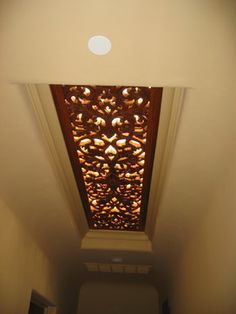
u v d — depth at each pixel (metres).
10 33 0.89
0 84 1.06
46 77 1.01
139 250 2.87
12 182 1.54
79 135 1.52
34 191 1.71
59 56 0.94
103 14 0.82
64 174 1.79
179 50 0.90
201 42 0.88
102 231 2.82
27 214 1.86
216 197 1.49
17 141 1.34
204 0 0.79
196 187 1.62
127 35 0.87
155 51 0.91
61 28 0.86
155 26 0.84
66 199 1.99
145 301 4.09
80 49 0.91
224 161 1.31
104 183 2.02
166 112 1.31
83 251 2.96
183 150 1.40
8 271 1.69
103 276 3.83
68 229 2.39
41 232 2.18
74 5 0.81
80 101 1.30
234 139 1.18
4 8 0.83
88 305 4.08
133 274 3.65
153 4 0.80
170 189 1.75
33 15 0.84
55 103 1.29
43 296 2.48
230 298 1.27
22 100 1.15
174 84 1.02
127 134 1.52
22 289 1.93
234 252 1.22
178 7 0.80
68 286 3.47
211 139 1.26
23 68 0.99
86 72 0.99
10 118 1.23
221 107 1.10
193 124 1.23
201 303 1.80
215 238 1.51
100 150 1.66
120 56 0.93
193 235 2.06
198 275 1.89
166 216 2.10
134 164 1.79
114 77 1.00
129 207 2.36
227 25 0.83
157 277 3.59
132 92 1.25
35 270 2.22
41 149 1.43
